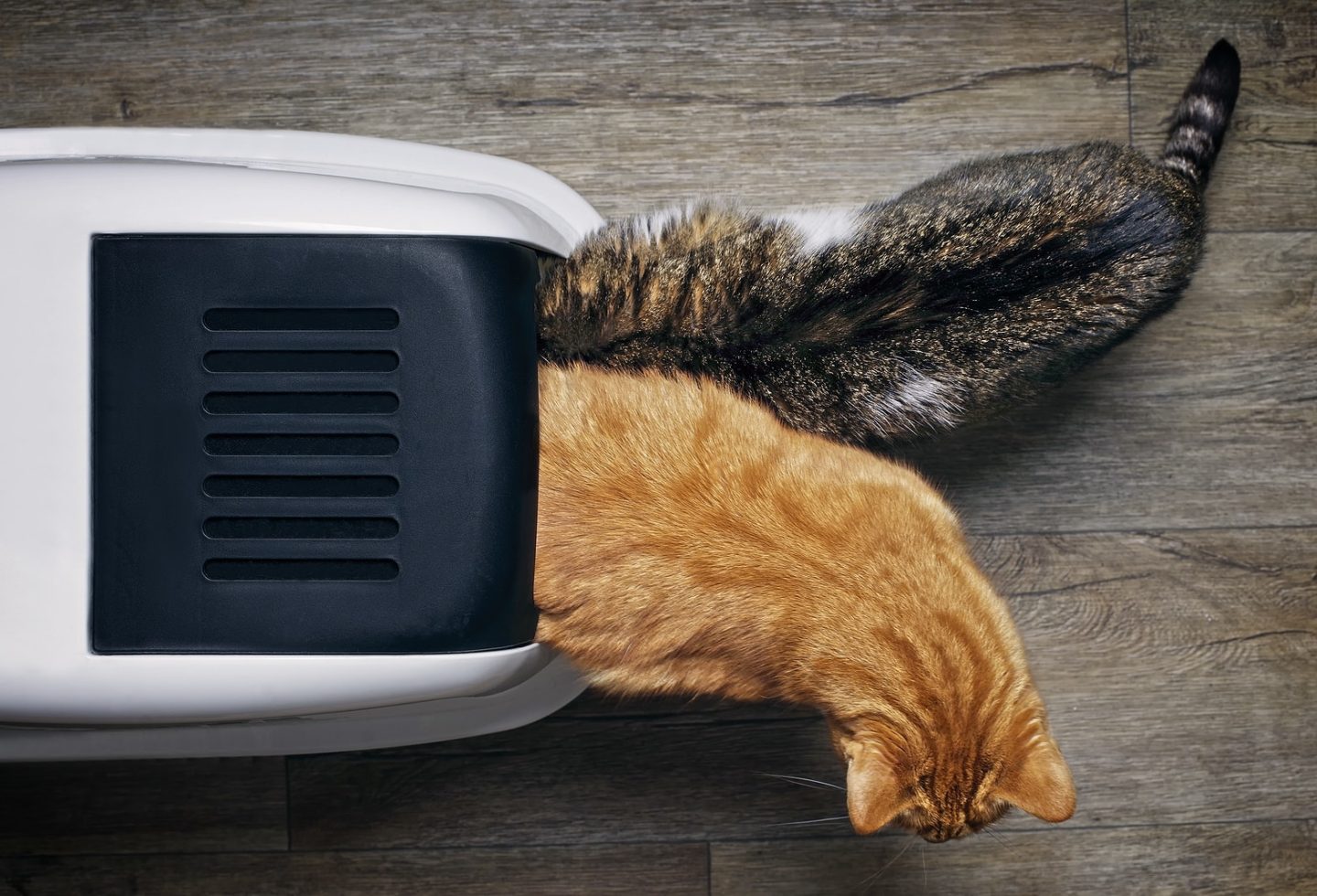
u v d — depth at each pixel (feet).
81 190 2.51
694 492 2.79
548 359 3.01
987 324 3.19
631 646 2.79
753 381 3.08
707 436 2.87
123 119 3.83
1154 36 3.92
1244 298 3.91
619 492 2.76
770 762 3.89
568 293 3.08
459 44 3.85
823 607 2.80
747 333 3.12
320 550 2.54
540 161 3.88
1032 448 3.90
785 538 2.80
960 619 2.89
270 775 3.84
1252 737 3.92
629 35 3.88
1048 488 3.90
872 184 3.91
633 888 3.87
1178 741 3.91
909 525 2.93
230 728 3.13
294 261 2.55
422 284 2.57
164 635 2.50
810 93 3.90
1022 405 3.56
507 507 2.59
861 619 2.81
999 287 3.18
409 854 3.85
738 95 3.89
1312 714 3.92
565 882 3.86
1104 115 3.92
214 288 2.53
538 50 3.86
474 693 2.67
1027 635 3.90
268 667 2.52
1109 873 3.92
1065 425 3.91
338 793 3.84
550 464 2.78
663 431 2.85
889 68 3.91
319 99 3.85
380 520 2.55
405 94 3.85
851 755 2.82
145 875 3.82
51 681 2.47
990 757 2.88
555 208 3.31
